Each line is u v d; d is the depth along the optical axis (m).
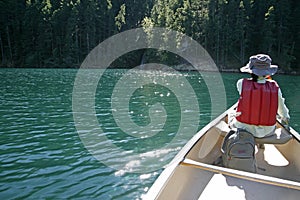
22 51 53.03
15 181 4.95
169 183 2.72
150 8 74.50
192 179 2.95
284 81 30.14
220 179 2.92
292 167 3.73
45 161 5.91
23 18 53.56
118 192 4.62
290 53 45.47
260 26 48.25
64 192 4.59
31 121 9.58
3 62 52.91
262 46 47.00
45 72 39.03
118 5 72.38
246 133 3.23
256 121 3.29
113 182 4.99
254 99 3.23
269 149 4.22
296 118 10.99
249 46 48.56
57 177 5.14
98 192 4.61
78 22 54.44
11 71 40.72
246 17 47.88
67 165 5.71
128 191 4.66
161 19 53.34
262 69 3.24
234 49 48.81
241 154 3.12
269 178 2.63
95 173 5.35
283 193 2.67
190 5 51.91
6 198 4.37
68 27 52.41
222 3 48.91
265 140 3.37
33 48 52.91
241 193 2.70
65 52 52.53
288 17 46.41
